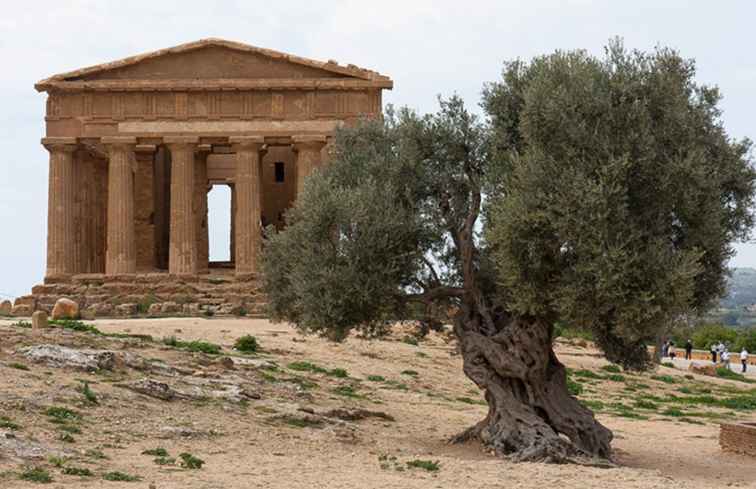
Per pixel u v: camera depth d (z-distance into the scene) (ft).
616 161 80.28
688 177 82.74
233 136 228.22
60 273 227.81
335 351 160.35
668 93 84.94
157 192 260.83
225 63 231.30
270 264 98.07
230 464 72.64
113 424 80.43
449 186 95.55
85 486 60.39
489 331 93.97
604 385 175.52
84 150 237.86
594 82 84.89
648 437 117.70
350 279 88.17
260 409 97.55
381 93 228.84
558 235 80.48
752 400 169.99
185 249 225.97
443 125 96.02
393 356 164.25
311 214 89.92
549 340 91.91
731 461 99.86
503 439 89.10
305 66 230.27
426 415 117.19
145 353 116.37
